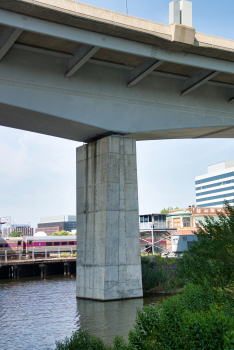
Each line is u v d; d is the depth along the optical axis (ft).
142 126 86.38
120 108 84.02
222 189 424.05
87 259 82.43
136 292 79.05
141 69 81.66
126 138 83.92
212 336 25.43
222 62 83.66
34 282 141.38
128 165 83.15
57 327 58.29
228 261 35.76
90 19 65.67
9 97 72.13
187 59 79.77
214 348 24.79
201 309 34.55
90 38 69.00
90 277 80.79
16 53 72.95
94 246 80.89
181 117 91.91
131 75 84.28
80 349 32.78
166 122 89.71
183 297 38.19
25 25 63.57
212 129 98.63
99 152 84.02
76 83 79.20
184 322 27.66
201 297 35.94
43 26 65.00
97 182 83.10
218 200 430.20
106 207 79.30
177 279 87.92
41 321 63.93
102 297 76.43
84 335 34.71
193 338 26.09
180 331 28.71
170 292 83.92
